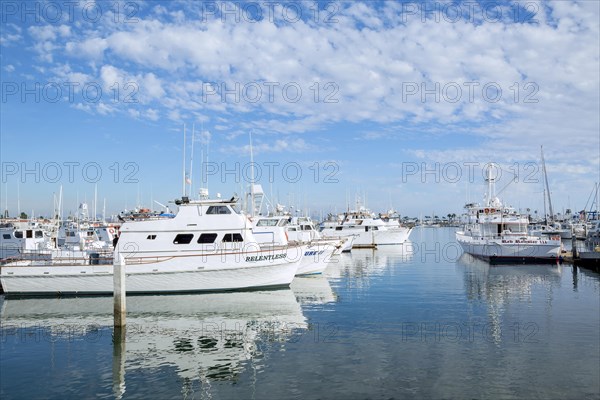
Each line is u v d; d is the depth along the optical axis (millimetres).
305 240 48812
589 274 39125
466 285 33219
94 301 27203
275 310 24625
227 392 13602
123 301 21125
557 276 38000
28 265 28297
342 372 15031
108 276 28484
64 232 51531
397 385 13898
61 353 17500
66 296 28359
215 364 16031
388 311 24078
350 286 33125
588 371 14898
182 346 18297
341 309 24719
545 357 16250
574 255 46125
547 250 47062
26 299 27734
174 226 29016
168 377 14883
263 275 29469
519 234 52281
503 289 31234
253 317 23109
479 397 13008
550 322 21375
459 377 14477
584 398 12891
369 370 15164
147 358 16828
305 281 36031
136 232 29000
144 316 23500
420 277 38000
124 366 15969
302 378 14578
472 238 56438
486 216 57062
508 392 13320
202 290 28766
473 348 17375
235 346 18156
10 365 16141
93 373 15297
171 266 28297
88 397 13398
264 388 13867
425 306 25344
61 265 28359
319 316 23062
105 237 50688
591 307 24906
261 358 16578
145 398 13312
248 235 29500
